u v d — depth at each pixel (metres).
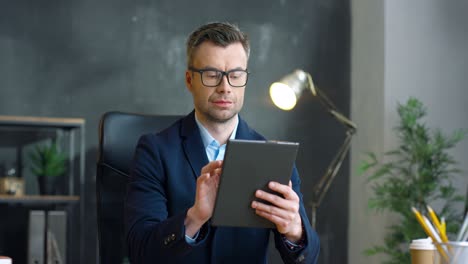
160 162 1.79
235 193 1.49
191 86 1.82
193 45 1.76
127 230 1.73
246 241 1.74
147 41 4.33
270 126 4.51
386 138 4.33
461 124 4.38
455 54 4.42
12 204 4.03
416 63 4.39
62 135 4.17
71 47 4.19
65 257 3.83
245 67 1.77
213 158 1.82
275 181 1.50
